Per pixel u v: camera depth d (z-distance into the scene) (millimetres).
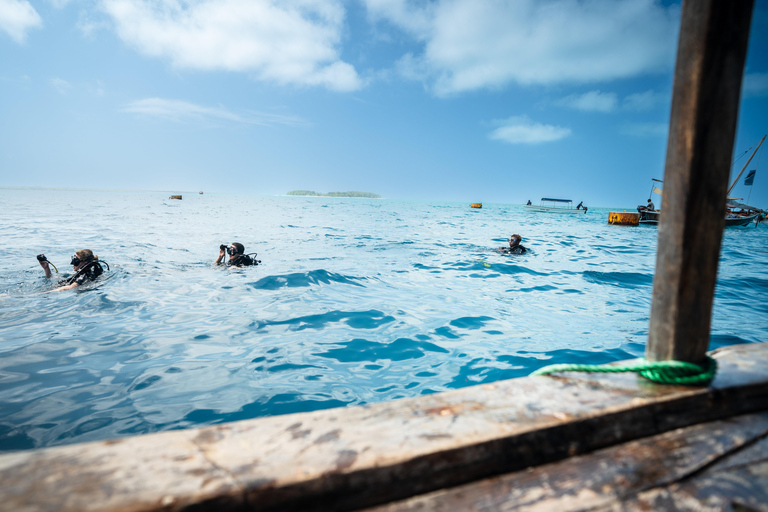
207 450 1006
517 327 4871
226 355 3869
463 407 1273
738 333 4770
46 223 19094
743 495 1036
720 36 1202
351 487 952
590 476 1104
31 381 3262
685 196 1299
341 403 2967
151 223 20875
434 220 29656
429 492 1027
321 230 18922
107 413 2785
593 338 4488
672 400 1340
